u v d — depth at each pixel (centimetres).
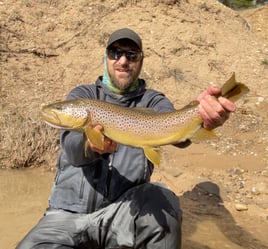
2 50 240
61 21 266
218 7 319
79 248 108
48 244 103
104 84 112
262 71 265
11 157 188
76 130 89
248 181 170
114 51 107
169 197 109
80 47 254
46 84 231
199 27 284
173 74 247
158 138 87
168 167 180
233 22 312
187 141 90
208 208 156
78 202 108
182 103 232
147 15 279
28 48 246
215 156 189
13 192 166
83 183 108
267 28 423
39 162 190
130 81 108
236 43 285
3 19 256
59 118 87
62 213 108
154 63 252
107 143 90
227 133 208
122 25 268
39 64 241
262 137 204
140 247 109
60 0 279
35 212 151
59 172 112
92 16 271
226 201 160
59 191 110
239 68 263
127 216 107
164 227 106
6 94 217
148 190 109
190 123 83
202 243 134
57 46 253
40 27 260
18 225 142
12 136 191
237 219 150
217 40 281
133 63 108
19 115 202
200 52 266
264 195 163
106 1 282
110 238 109
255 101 236
